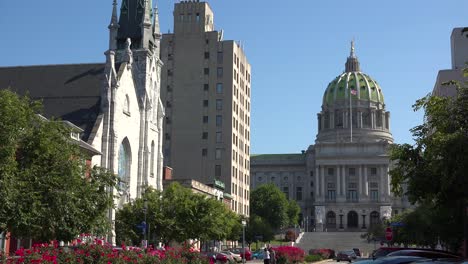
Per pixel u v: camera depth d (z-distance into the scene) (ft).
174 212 233.55
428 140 101.24
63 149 125.80
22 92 281.74
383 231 474.49
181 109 481.87
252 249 483.10
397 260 53.31
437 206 109.70
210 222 238.48
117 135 263.08
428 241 252.21
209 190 384.27
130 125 280.10
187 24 494.59
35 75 289.53
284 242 560.61
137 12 305.53
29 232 118.73
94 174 142.20
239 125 499.92
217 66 482.69
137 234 226.79
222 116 474.49
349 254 313.32
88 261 88.33
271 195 643.04
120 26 305.73
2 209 103.50
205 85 481.87
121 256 93.35
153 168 303.27
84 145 225.97
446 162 90.74
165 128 482.28
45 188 118.21
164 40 495.82
